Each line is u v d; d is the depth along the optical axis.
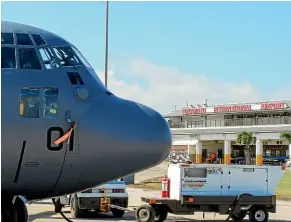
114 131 8.30
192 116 98.69
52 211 20.84
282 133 78.81
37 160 8.02
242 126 86.50
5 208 8.73
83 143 8.20
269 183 18.48
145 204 18.03
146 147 8.40
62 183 8.37
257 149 82.62
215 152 95.00
